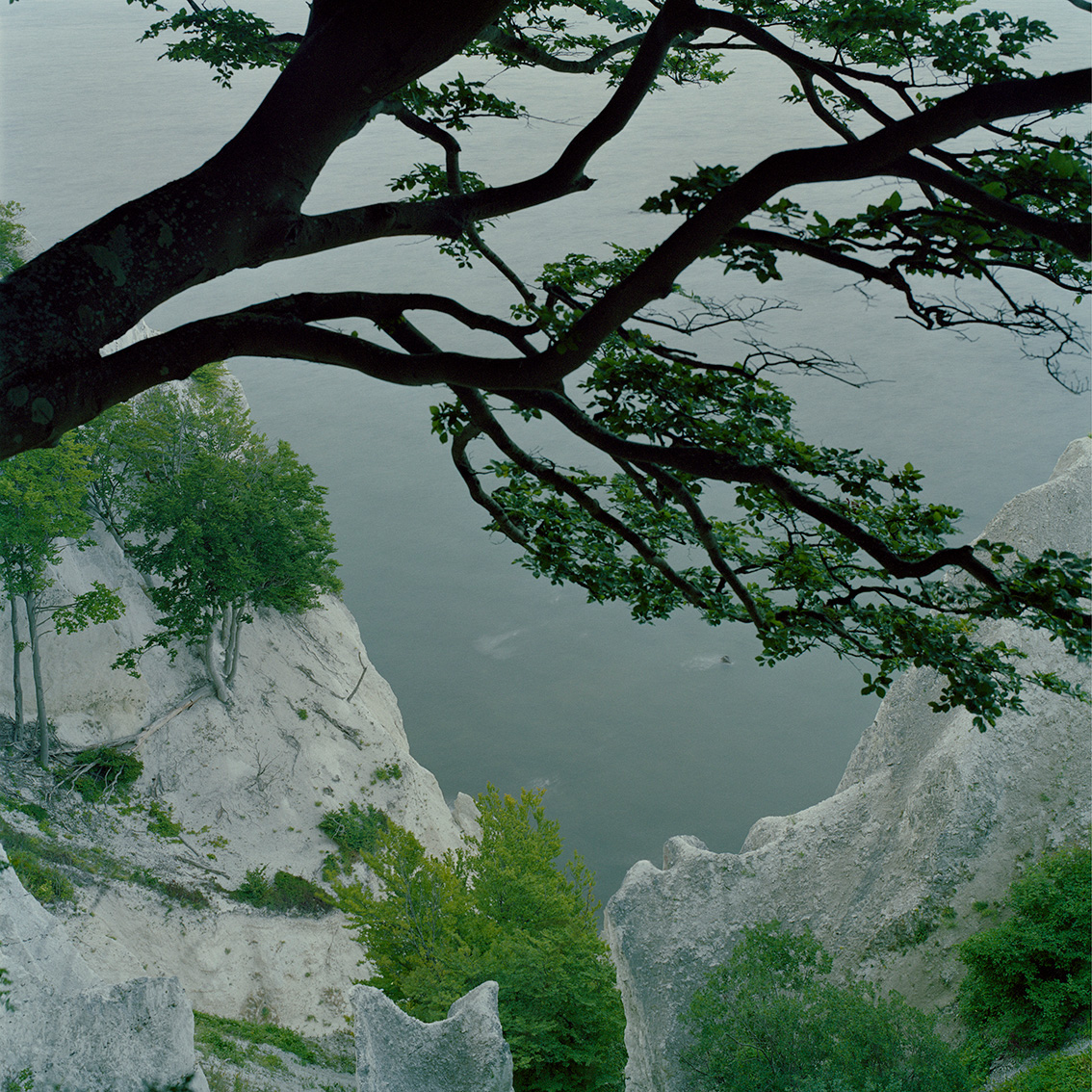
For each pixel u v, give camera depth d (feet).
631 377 29.04
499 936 104.94
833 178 20.18
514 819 112.88
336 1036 138.41
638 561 34.12
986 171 22.06
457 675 267.80
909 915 98.27
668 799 221.87
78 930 123.34
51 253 18.99
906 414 369.09
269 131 21.22
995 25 29.81
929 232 22.16
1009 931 78.33
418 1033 80.23
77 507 134.72
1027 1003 77.66
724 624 293.23
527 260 447.83
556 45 42.60
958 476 326.85
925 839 101.45
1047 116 23.17
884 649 30.19
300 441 405.18
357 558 323.16
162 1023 76.02
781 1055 72.28
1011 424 361.30
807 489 30.81
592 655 276.62
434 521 346.54
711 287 411.54
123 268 19.30
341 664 202.69
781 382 379.76
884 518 31.27
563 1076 90.74
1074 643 26.00
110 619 140.26
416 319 445.37
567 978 91.76
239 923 144.36
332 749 179.52
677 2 24.88
